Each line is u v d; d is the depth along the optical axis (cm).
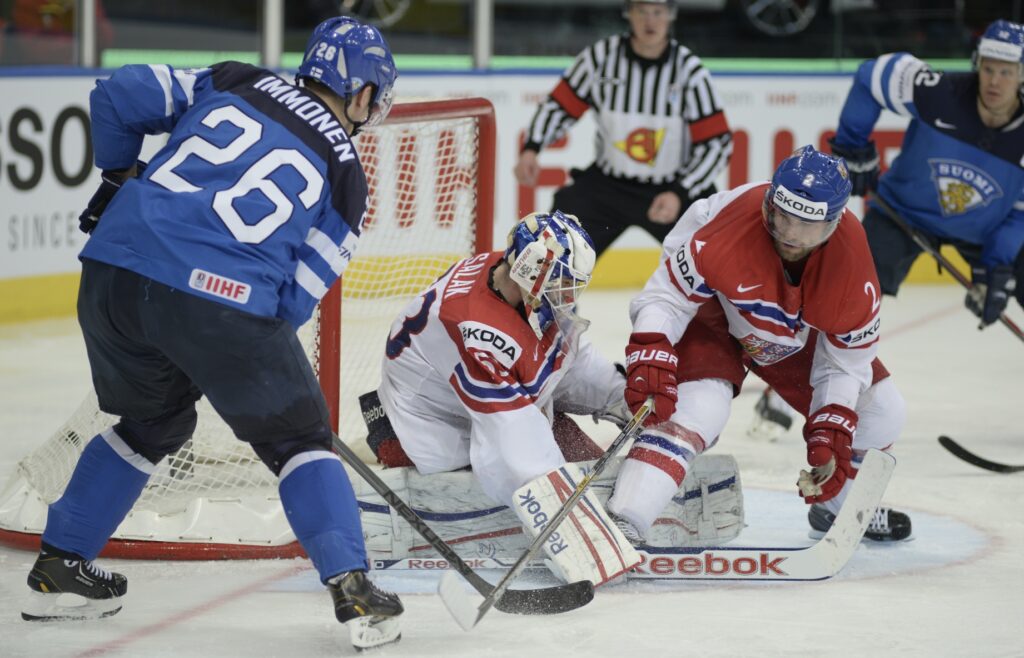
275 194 914
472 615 941
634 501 1112
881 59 1647
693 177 2062
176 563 1158
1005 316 1675
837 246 1087
